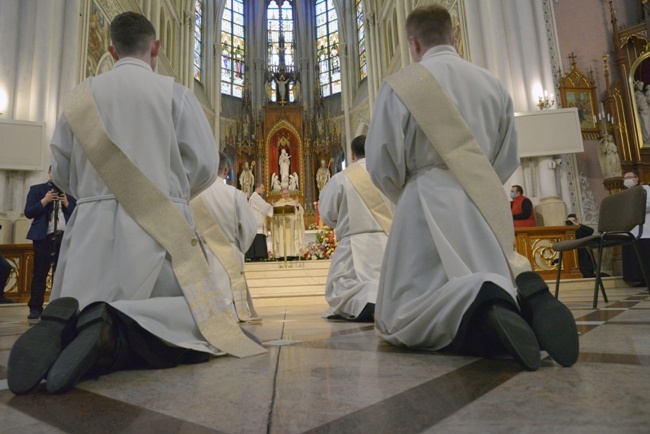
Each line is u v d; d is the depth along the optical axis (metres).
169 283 1.81
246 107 22.61
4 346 2.47
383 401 1.08
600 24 9.67
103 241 1.77
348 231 3.99
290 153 21.80
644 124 9.31
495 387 1.16
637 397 1.01
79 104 1.92
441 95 1.95
